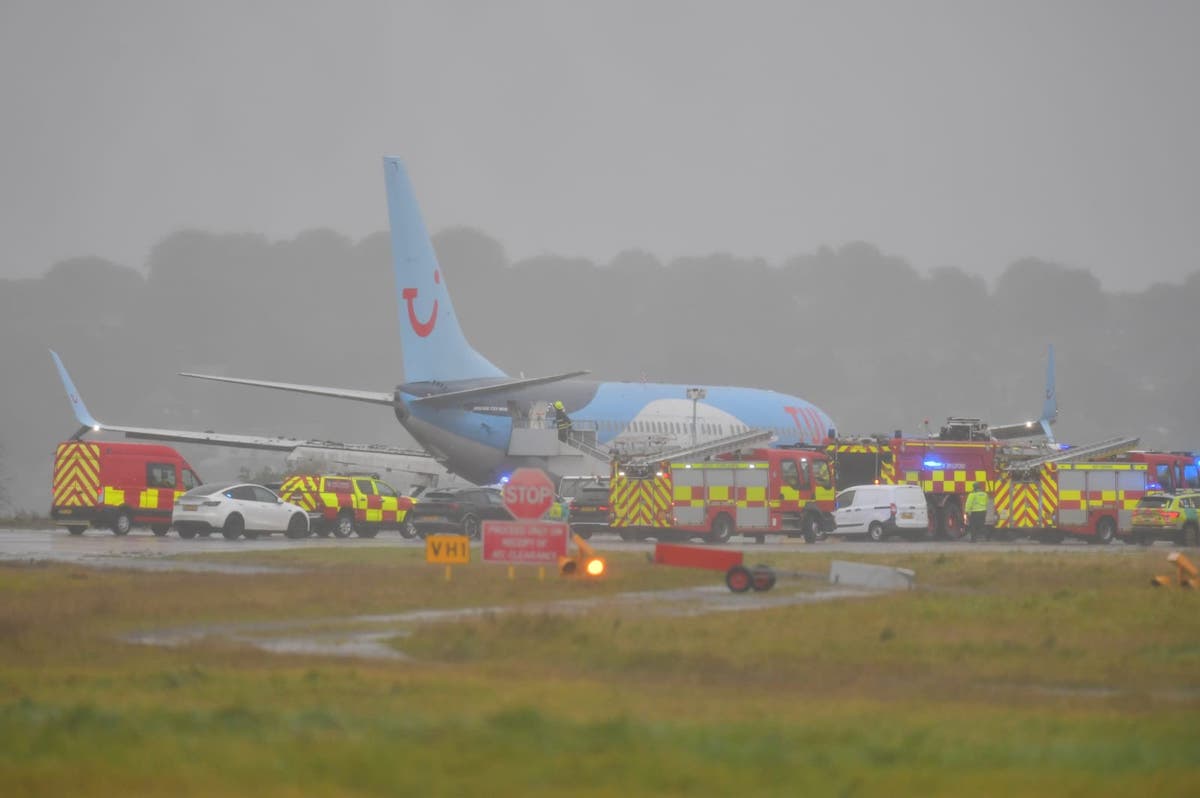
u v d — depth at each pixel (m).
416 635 85.38
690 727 54.75
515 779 45.19
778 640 84.69
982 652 81.25
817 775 46.22
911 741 52.28
